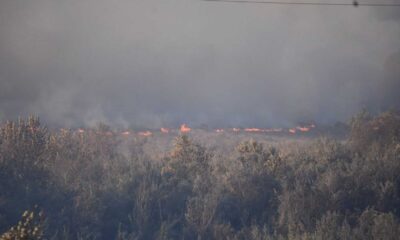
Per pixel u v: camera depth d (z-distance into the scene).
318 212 154.88
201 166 194.12
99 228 153.50
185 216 159.25
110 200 164.12
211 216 154.75
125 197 165.38
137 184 175.50
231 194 170.38
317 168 184.12
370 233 136.25
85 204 153.38
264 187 173.12
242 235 151.00
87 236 141.75
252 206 168.38
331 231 136.50
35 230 56.53
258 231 149.62
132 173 180.38
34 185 162.50
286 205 157.00
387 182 160.88
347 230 136.50
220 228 150.50
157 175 183.12
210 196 165.12
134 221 157.38
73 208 154.25
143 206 161.25
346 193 159.25
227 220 163.12
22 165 168.50
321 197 157.50
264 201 170.25
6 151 172.75
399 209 158.25
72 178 177.62
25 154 174.88
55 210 156.12
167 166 190.62
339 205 156.38
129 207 165.00
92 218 151.88
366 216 144.88
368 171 169.75
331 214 147.62
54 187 164.12
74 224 149.50
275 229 152.38
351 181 164.38
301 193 158.62
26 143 178.88
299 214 153.38
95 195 159.88
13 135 179.38
